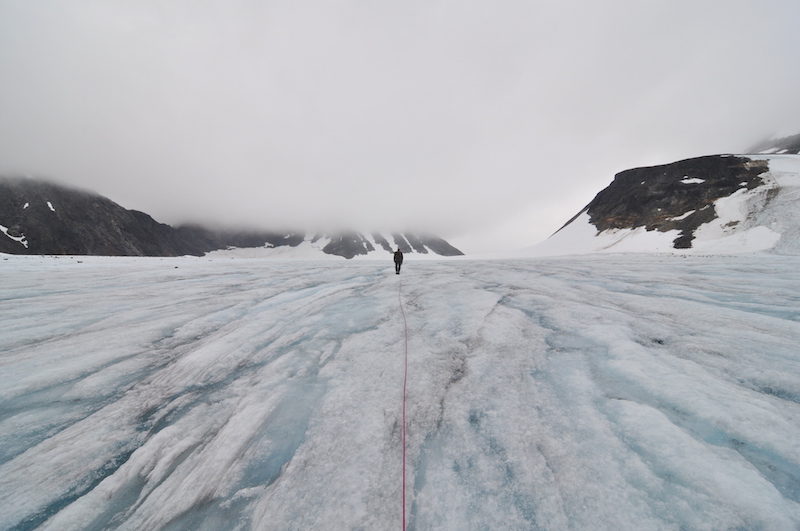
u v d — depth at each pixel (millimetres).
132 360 4629
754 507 2006
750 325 5258
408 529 2068
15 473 2564
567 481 2309
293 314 6961
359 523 2113
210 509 2287
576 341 4859
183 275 14312
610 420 2918
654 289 8711
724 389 3273
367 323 6273
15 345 5125
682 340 4672
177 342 5379
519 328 5562
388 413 3240
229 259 31719
